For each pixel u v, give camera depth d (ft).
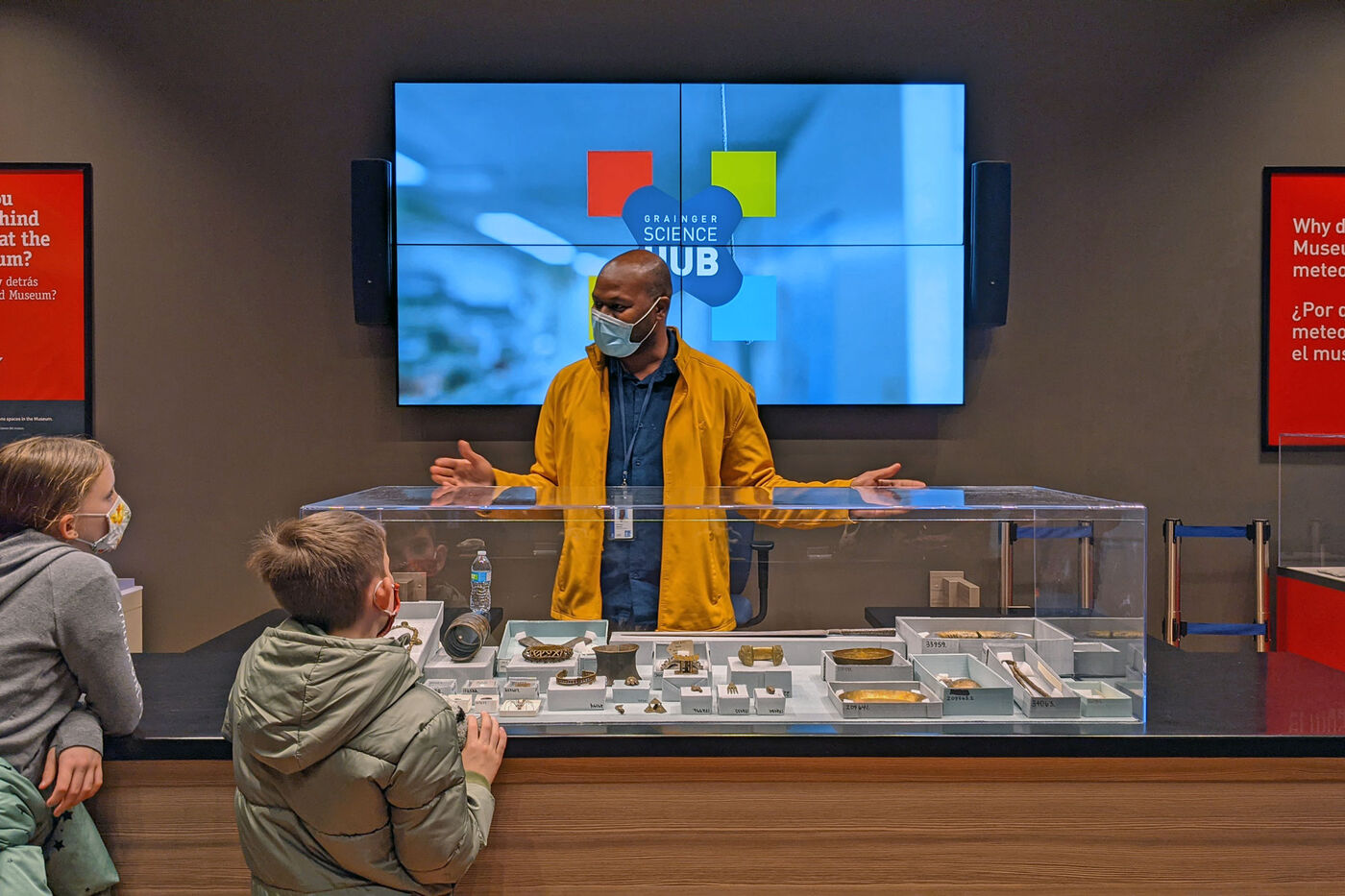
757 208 10.76
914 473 11.09
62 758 4.36
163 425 10.96
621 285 7.67
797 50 10.86
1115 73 11.00
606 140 10.71
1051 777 4.70
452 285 10.75
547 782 4.69
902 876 4.75
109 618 4.46
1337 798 4.71
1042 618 5.16
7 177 10.80
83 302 10.87
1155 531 11.21
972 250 10.64
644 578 5.31
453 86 10.66
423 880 3.92
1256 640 10.86
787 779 4.71
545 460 8.59
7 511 4.51
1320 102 11.06
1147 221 11.10
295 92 10.84
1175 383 11.18
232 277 10.93
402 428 11.00
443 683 5.01
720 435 8.11
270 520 11.01
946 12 10.91
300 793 3.76
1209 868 4.73
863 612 5.33
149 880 4.74
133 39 10.79
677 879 4.75
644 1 10.81
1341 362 11.16
